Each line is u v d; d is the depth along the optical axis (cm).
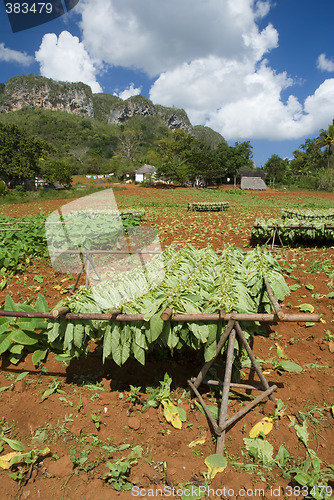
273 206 2595
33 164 4822
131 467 274
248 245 1004
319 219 1033
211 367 387
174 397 350
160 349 412
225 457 282
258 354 423
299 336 461
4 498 253
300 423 315
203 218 1681
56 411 332
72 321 325
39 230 903
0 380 381
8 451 292
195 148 7288
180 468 273
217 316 301
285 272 708
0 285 639
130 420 312
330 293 571
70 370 396
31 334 406
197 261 494
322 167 6406
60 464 273
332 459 279
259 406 336
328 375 375
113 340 318
